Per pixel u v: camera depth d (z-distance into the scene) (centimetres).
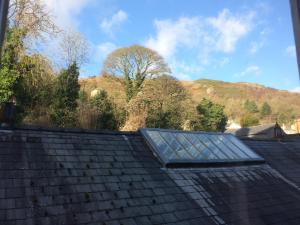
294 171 1650
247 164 1448
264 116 9394
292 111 9975
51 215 725
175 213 911
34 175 813
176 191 1019
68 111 2688
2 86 2170
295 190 1430
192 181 1119
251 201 1152
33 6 2298
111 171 966
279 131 3219
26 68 2347
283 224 1096
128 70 4409
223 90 12569
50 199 764
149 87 4097
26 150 882
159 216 871
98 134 1130
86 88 4078
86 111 2966
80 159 951
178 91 4369
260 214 1090
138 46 4425
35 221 694
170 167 1129
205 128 4741
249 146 1677
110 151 1066
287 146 1969
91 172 920
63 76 2752
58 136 1004
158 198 945
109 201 843
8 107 966
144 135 1242
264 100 11369
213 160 1283
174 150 1226
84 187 848
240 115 9194
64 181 838
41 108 2533
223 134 1602
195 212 955
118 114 3591
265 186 1335
